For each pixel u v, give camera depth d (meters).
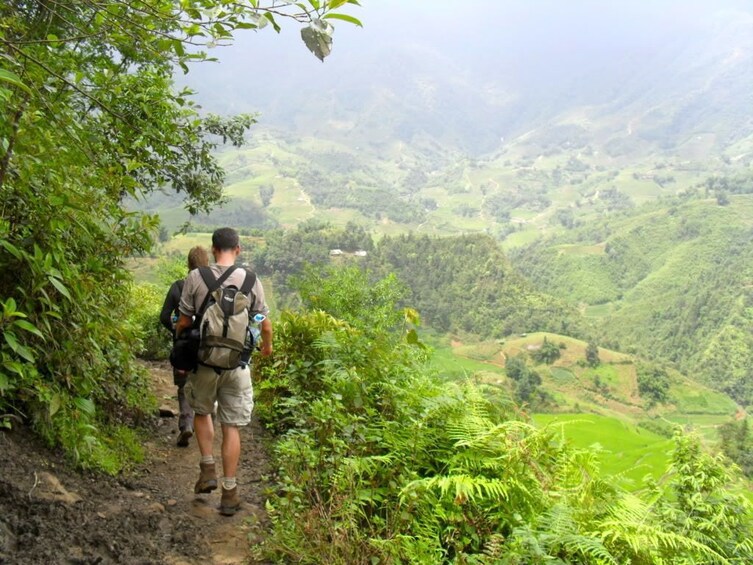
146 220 4.38
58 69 3.47
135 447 4.47
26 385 3.31
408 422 4.17
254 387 6.19
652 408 113.56
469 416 4.27
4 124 2.82
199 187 8.84
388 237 160.62
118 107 5.36
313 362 5.72
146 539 3.09
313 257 115.88
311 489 3.46
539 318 148.00
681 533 3.71
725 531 3.95
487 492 3.23
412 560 2.89
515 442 3.83
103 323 4.07
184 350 3.57
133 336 5.00
